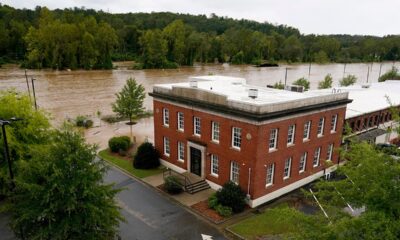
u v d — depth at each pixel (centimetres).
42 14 12975
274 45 18125
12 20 13512
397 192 1175
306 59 18512
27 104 2502
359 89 5316
